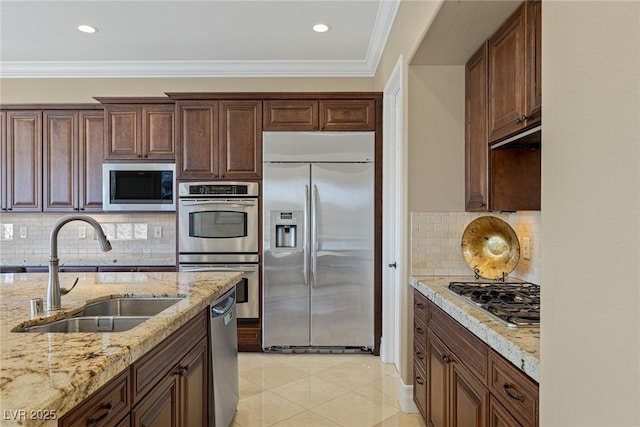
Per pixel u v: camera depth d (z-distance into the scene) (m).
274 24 3.34
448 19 1.99
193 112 3.69
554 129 0.87
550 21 0.89
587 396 0.75
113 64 4.17
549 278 0.89
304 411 2.60
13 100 4.25
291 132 3.65
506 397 1.29
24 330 1.47
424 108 2.61
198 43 3.72
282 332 3.67
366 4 3.02
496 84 2.12
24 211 3.99
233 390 2.48
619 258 0.67
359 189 3.64
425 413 2.28
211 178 3.69
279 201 3.65
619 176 0.67
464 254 2.47
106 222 4.26
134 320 1.71
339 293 3.66
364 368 3.35
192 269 3.65
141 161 3.89
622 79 0.66
